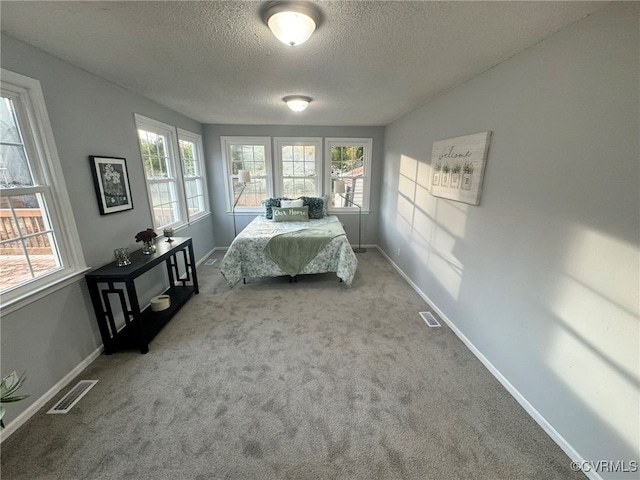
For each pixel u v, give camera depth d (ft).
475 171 7.09
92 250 7.22
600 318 4.24
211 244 16.44
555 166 4.91
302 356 7.17
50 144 5.99
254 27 4.93
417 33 5.07
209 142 15.51
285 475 4.36
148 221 9.93
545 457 4.68
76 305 6.57
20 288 5.33
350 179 16.88
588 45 4.28
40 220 5.96
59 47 5.71
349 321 8.87
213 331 8.30
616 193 3.96
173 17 4.61
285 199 15.72
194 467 4.47
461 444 4.87
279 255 11.34
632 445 3.90
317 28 4.92
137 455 4.65
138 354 7.23
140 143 9.46
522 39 5.15
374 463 4.54
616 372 4.05
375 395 5.92
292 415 5.42
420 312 9.45
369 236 17.61
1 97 5.23
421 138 10.64
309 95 9.38
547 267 5.14
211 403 5.70
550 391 5.09
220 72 7.23
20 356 5.27
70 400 5.75
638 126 3.67
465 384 6.26
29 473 4.37
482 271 6.98
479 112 7.06
